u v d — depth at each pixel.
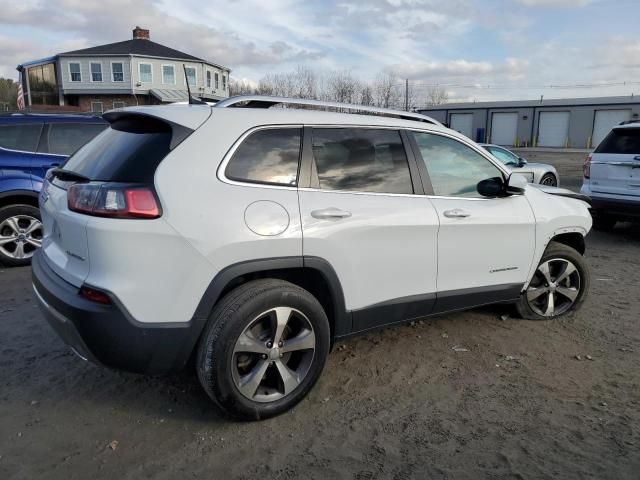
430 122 3.98
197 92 47.50
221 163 2.91
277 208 3.01
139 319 2.69
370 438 2.94
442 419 3.13
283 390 3.09
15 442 2.85
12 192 6.00
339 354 3.97
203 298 2.81
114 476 2.60
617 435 2.97
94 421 3.06
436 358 3.93
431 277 3.74
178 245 2.72
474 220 3.88
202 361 2.86
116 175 2.80
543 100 46.81
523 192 4.12
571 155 36.75
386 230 3.42
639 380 3.63
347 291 3.32
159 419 3.09
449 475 2.64
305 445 2.87
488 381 3.60
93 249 2.67
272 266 2.98
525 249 4.28
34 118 6.26
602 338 4.34
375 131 3.59
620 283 5.97
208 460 2.73
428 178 3.77
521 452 2.82
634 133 8.25
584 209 4.84
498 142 50.09
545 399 3.37
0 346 3.99
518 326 4.56
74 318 2.70
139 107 3.21
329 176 3.30
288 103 3.36
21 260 6.15
